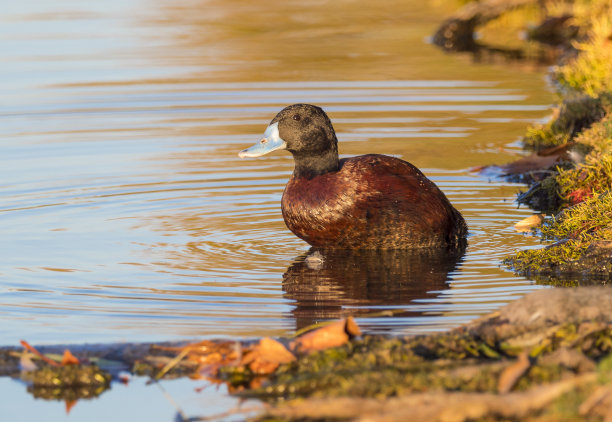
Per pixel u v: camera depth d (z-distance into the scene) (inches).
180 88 824.9
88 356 299.0
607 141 519.8
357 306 347.3
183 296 365.1
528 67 904.3
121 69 906.1
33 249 434.6
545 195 515.5
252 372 286.5
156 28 1148.5
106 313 346.3
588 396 235.8
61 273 399.2
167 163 603.5
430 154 618.5
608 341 281.3
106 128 696.4
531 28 1094.4
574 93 669.3
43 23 1177.4
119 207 506.9
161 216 490.6
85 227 471.2
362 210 417.1
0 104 770.8
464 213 491.8
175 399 271.9
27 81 853.8
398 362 279.7
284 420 247.3
